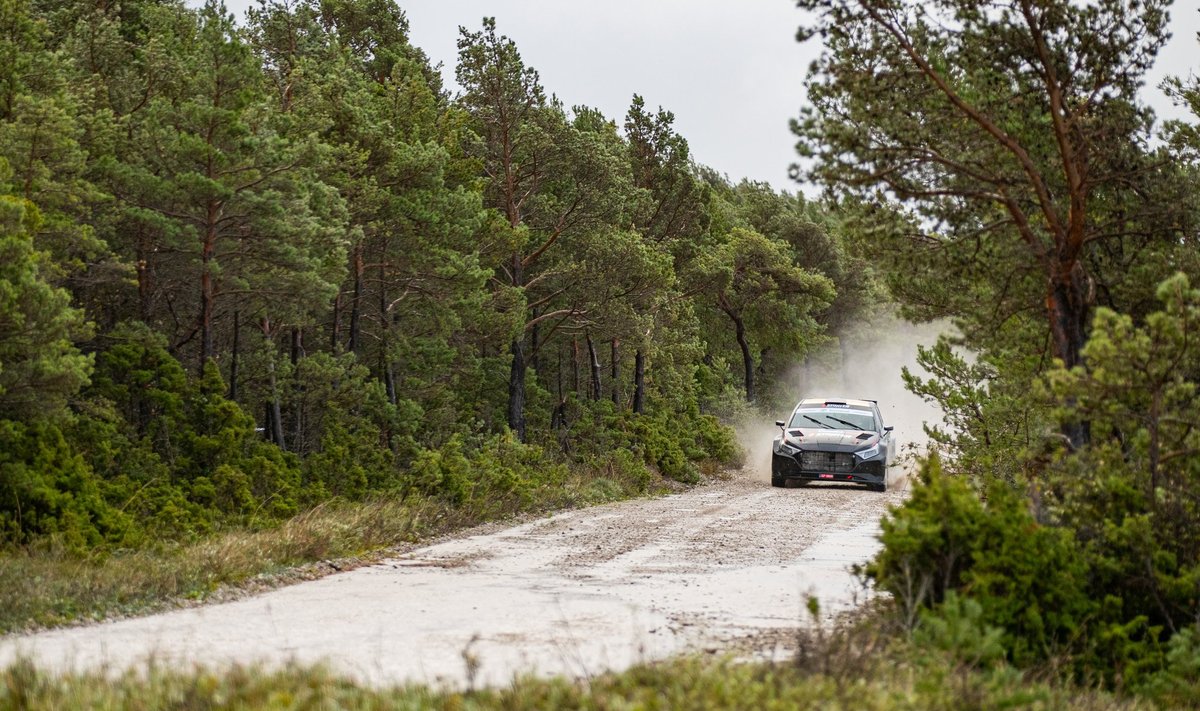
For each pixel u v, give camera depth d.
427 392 63.91
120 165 45.53
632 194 78.88
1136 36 26.70
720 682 14.77
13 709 14.12
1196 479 21.73
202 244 47.78
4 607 22.91
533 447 59.53
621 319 73.06
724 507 53.41
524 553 35.44
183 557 30.69
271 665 17.48
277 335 60.12
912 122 26.75
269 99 52.59
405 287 64.25
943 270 28.45
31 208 36.25
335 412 53.84
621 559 33.84
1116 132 26.98
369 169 60.28
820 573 30.66
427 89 67.94
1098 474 22.12
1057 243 26.19
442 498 47.03
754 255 124.38
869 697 14.86
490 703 14.59
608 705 14.11
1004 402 36.56
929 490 21.08
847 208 27.50
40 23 45.56
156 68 50.41
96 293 50.44
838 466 65.19
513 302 67.06
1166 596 20.83
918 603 18.80
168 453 43.47
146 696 14.50
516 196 73.06
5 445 35.31
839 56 26.69
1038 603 19.66
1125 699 18.38
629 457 68.50
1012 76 27.38
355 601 25.39
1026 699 15.64
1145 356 20.56
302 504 44.59
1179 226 28.00
